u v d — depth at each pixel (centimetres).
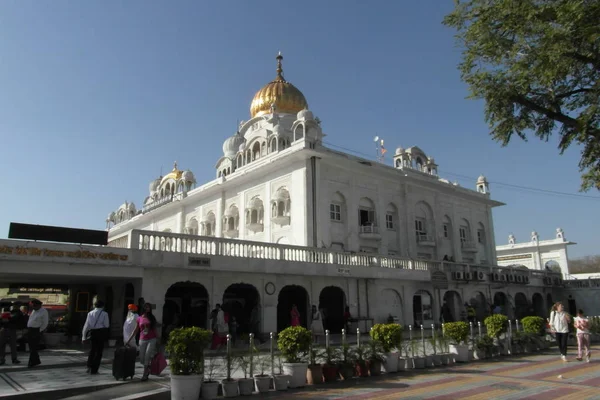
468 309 2788
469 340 1476
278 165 2989
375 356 1172
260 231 3136
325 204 2873
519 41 1200
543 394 912
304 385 1032
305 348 1053
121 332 1834
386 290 2519
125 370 1018
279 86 4231
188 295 2245
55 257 1469
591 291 3906
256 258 1959
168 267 1709
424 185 3531
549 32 1102
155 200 4938
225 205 3569
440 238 3600
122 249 1614
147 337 1035
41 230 1497
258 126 4069
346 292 2309
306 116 3062
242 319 2241
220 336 1623
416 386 1009
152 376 1078
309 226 2736
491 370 1234
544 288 3859
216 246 1886
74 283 2139
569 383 1034
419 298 2750
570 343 1911
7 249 1385
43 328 1235
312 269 2145
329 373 1088
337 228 2920
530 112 1355
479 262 4003
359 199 3100
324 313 2380
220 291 1862
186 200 3978
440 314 2808
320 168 2902
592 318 2081
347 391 965
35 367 1200
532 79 1215
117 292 1923
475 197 4003
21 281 2006
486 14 1254
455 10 1322
